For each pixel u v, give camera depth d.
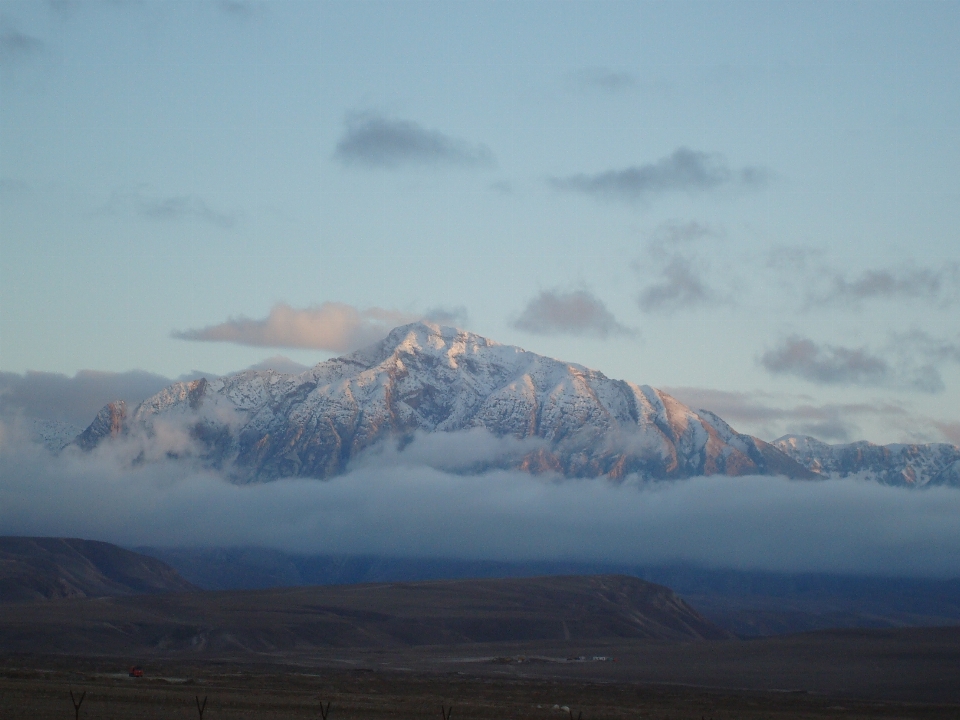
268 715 141.88
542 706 180.00
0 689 154.62
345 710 154.75
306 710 152.50
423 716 152.00
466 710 165.00
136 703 149.75
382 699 181.38
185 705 150.25
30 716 127.19
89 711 136.00
